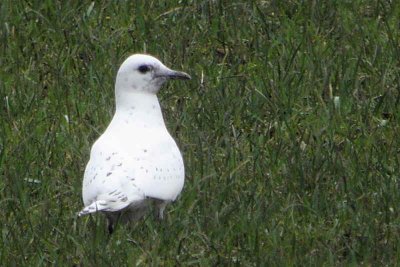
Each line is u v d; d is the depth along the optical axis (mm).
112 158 11820
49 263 12117
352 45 16359
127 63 12516
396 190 13180
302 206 12945
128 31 16688
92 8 17094
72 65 16094
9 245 12289
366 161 13914
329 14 17062
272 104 15055
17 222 12664
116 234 12219
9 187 13281
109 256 11992
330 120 14688
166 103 15188
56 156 13953
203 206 12914
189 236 12422
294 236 12117
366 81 15711
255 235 12273
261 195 13133
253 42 16500
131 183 11602
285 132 14547
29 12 17094
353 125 14734
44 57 16312
